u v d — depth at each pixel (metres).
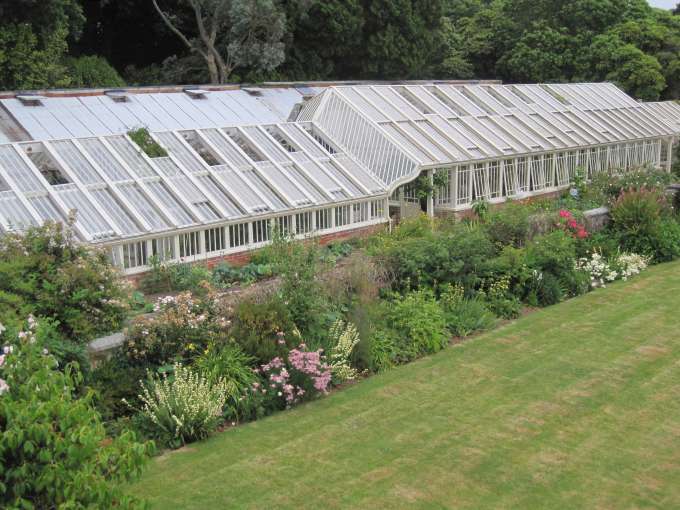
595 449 9.69
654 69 48.72
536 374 12.45
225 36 40.94
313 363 11.38
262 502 8.48
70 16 32.75
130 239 16.27
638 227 20.55
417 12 44.91
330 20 40.81
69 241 12.12
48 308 11.03
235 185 19.55
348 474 9.12
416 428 10.43
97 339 11.02
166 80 41.75
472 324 14.84
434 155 24.48
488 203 25.67
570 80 53.38
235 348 11.53
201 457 9.66
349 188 21.45
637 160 34.88
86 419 6.08
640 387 11.77
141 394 10.73
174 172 19.11
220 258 18.02
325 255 17.39
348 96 26.42
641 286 18.03
